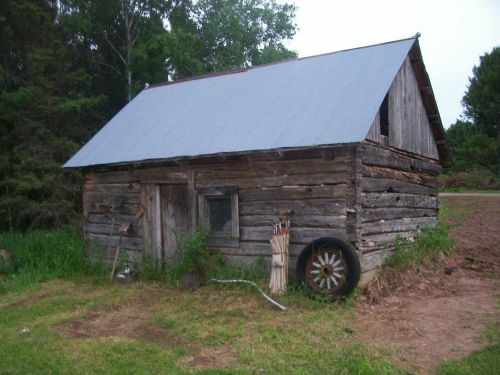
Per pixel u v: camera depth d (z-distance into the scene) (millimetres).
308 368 5559
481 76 41156
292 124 9375
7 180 17859
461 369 5406
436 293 8805
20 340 6891
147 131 12156
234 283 9289
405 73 10992
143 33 26281
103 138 12906
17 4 19422
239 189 9914
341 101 9492
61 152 18781
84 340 6848
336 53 11844
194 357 6078
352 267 7973
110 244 12164
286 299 8203
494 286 9172
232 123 10531
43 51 19328
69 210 18812
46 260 12242
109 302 8938
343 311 7609
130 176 11820
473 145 36969
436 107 12047
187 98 13102
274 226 9078
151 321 7664
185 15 28438
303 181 9109
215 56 29844
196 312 8000
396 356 5844
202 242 10000
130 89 24984
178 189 11039
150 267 11008
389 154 9891
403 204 10680
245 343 6426
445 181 31500
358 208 8500
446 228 13055
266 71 12609
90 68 26047
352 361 5652
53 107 18594
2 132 19141
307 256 8547
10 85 20172
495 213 17359
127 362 5930
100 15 25203
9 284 10664
